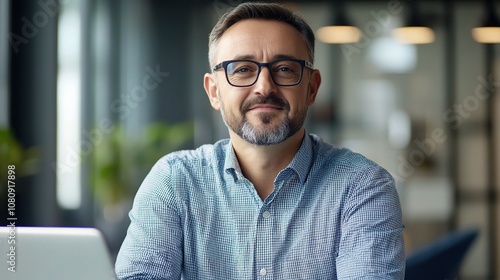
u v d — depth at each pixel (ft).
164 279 5.52
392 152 20.40
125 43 20.58
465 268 19.92
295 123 5.50
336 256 5.60
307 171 5.71
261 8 5.59
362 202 5.56
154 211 5.72
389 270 5.38
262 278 5.60
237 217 5.68
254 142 5.47
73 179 18.95
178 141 20.83
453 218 20.21
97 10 19.69
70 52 18.72
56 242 4.52
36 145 17.34
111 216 19.74
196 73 21.08
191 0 21.06
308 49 5.73
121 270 5.52
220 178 5.78
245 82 5.49
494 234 20.11
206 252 5.68
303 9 20.36
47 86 17.67
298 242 5.61
